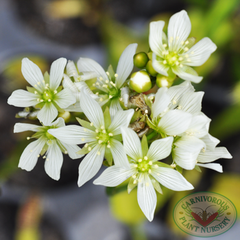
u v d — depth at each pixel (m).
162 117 0.19
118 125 0.20
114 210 0.25
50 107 0.20
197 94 0.20
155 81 0.20
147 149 0.19
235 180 0.25
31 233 0.27
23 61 0.20
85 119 0.21
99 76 0.21
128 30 0.27
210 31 0.24
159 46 0.20
